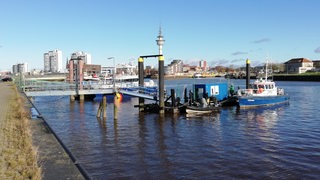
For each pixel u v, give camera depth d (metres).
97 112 39.56
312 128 29.97
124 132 28.38
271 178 16.44
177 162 19.22
